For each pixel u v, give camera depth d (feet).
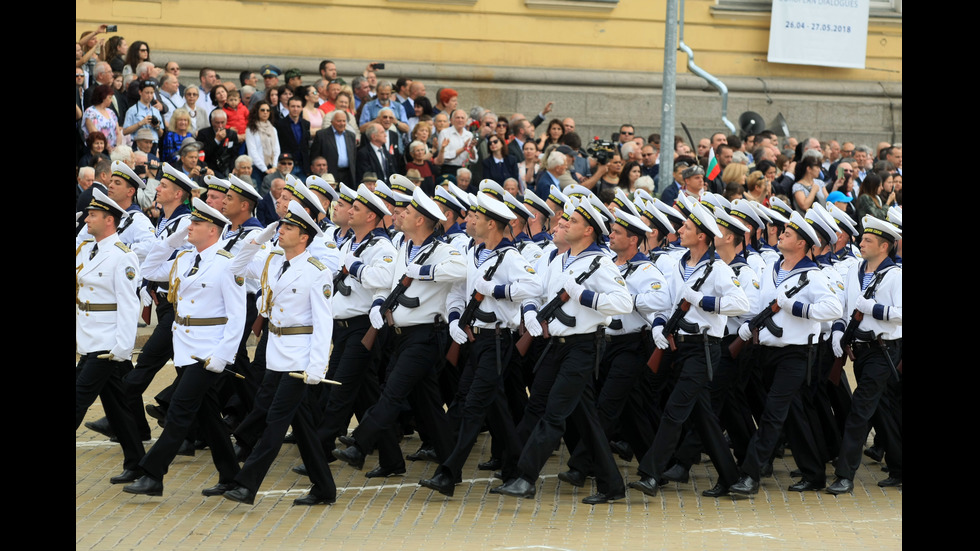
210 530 80.74
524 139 171.83
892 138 232.32
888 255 97.91
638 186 134.92
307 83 193.36
